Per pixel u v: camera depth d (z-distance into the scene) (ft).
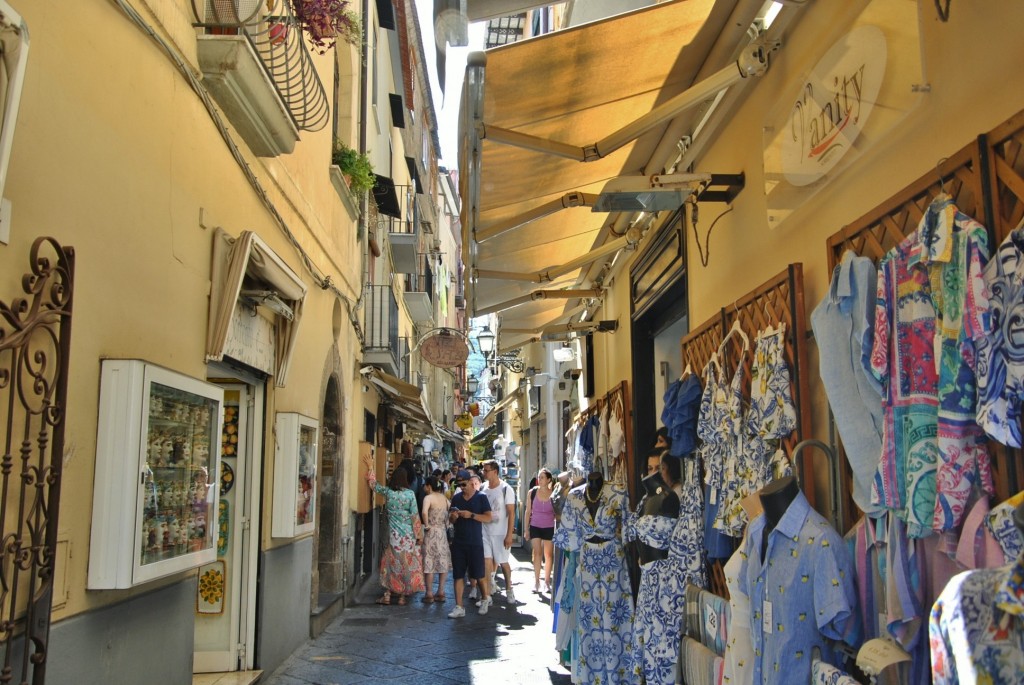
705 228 18.17
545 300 36.94
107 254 12.71
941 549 8.06
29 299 10.38
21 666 10.11
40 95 10.68
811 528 10.13
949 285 7.83
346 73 36.29
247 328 20.99
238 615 22.29
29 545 10.39
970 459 7.61
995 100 7.95
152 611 14.44
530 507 43.75
